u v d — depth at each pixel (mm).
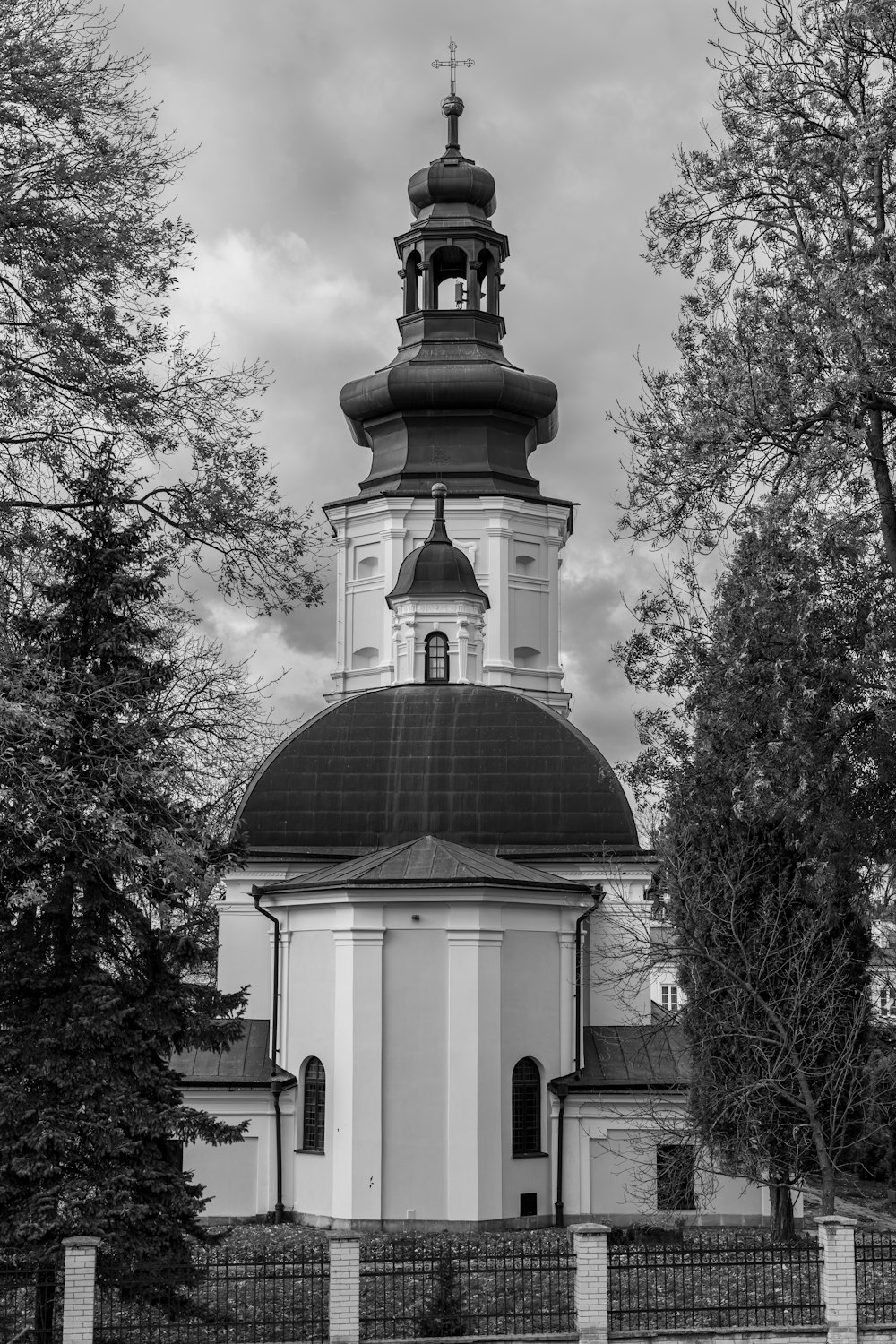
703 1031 37156
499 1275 31266
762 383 29812
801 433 30531
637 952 40438
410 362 74938
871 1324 25344
